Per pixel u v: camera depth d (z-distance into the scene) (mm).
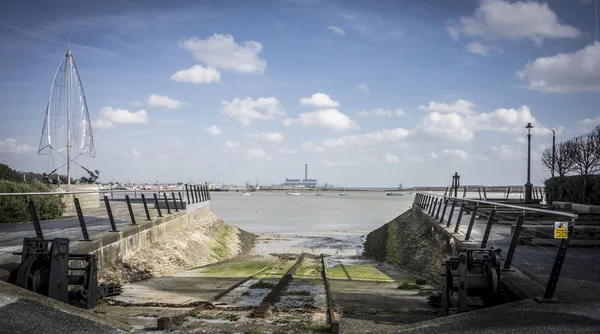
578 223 18953
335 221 63750
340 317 10641
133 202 39938
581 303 8859
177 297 13320
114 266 16047
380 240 33344
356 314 10977
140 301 12508
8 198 19719
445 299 10594
